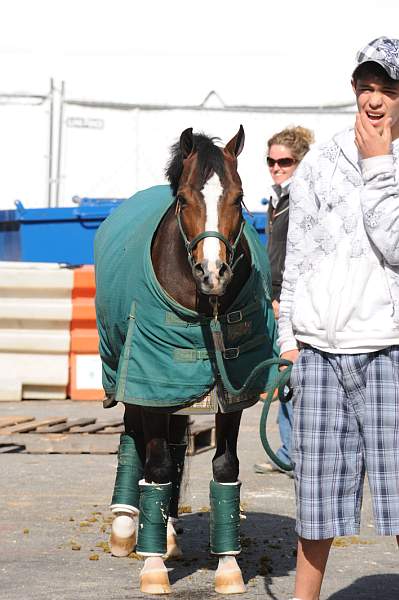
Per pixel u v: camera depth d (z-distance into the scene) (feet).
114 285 23.16
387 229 17.72
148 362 21.84
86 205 65.10
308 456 18.29
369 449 18.01
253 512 29.86
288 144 33.63
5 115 81.82
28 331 51.21
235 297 21.91
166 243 21.91
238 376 22.12
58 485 33.12
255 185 81.46
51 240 61.36
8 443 39.52
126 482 25.45
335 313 18.01
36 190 81.61
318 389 18.33
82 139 82.28
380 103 17.66
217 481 22.79
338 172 18.39
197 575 23.70
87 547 26.02
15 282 50.67
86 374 51.72
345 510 18.26
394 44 17.74
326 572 23.97
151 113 82.33
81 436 40.98
